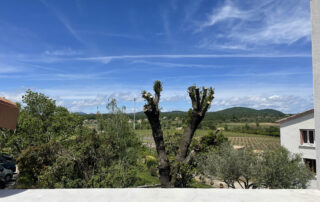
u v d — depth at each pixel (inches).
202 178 496.1
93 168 486.0
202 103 319.3
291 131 772.0
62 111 957.2
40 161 548.1
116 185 451.5
